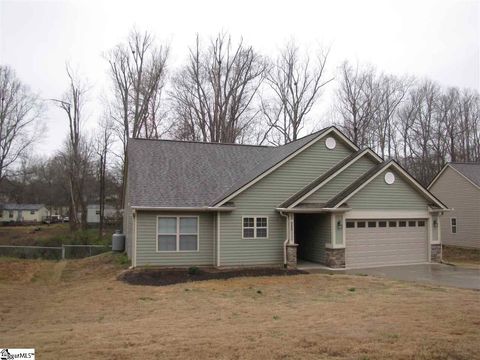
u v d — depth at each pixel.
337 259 17.11
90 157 42.50
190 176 18.80
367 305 9.86
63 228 50.59
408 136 43.75
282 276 15.23
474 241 27.23
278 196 17.91
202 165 19.89
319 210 17.17
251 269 16.38
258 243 17.44
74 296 12.50
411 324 7.68
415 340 6.61
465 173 28.28
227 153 21.45
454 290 12.09
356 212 17.56
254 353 6.16
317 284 13.49
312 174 18.59
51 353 6.40
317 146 18.80
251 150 22.31
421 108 44.09
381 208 18.03
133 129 38.34
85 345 6.84
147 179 17.84
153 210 16.55
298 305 10.30
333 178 18.14
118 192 45.31
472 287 12.78
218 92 38.81
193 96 39.59
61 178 60.88
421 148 43.53
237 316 9.19
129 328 8.13
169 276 15.20
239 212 17.23
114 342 6.96
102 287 13.80
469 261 23.00
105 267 18.38
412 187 18.73
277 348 6.37
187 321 8.77
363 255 17.78
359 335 6.96
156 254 16.64
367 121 40.75
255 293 12.17
